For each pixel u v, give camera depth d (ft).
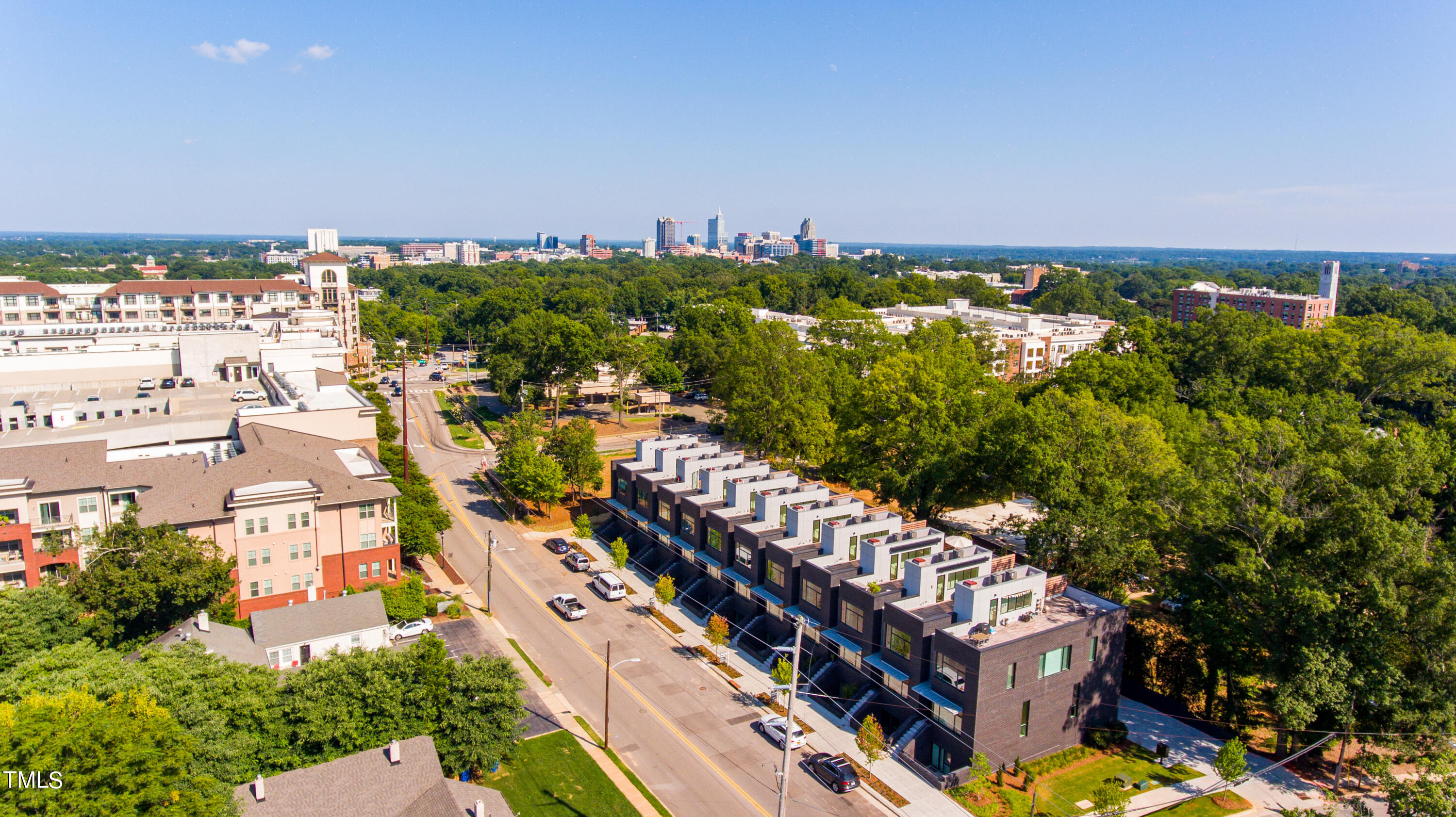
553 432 328.08
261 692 138.51
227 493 205.98
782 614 209.05
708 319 574.97
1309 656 154.92
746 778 159.43
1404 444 193.16
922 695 167.94
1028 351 544.21
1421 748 157.07
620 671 198.90
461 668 150.41
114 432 253.44
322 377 336.29
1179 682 199.11
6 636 148.87
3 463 208.64
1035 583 177.58
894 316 648.79
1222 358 409.90
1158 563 205.98
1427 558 160.45
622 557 253.85
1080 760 171.22
